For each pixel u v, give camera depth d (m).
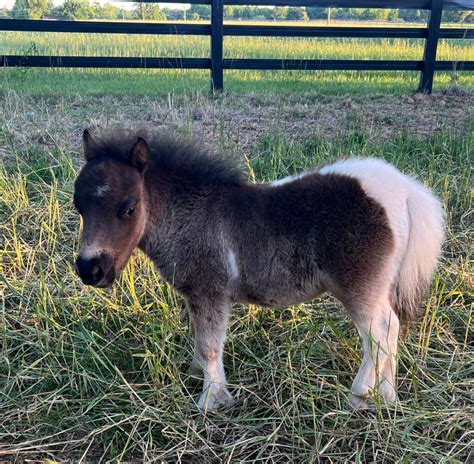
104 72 3.09
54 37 4.54
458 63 2.71
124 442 0.89
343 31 2.66
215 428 0.90
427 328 1.12
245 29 2.58
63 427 0.91
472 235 1.43
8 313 1.15
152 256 0.99
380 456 0.85
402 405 0.92
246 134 1.99
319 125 2.07
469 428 0.89
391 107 2.41
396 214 0.91
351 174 0.92
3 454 0.85
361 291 0.91
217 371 0.98
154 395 0.94
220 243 0.94
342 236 0.90
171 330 1.05
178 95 2.49
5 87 2.54
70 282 1.25
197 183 0.96
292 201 0.93
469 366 1.03
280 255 0.93
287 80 2.98
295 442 0.88
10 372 1.01
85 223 0.86
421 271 0.94
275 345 1.09
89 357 1.02
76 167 1.70
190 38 4.57
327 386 0.99
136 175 0.89
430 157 1.72
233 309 1.18
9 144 1.87
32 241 1.40
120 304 1.16
